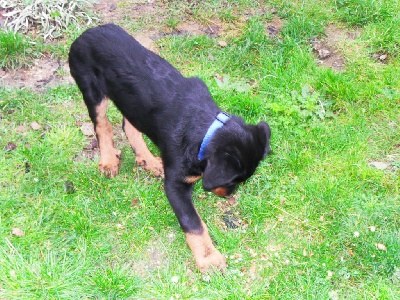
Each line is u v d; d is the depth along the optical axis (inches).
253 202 50.6
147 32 69.4
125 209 50.2
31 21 68.5
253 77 64.0
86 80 50.2
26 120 58.0
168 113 45.6
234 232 48.9
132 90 47.3
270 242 48.1
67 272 44.9
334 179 52.3
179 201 45.3
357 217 49.1
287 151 55.1
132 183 52.7
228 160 40.2
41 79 63.0
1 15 69.4
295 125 57.7
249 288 44.9
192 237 45.5
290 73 63.1
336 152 55.1
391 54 66.1
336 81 60.9
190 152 43.9
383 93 60.6
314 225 49.0
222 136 41.3
